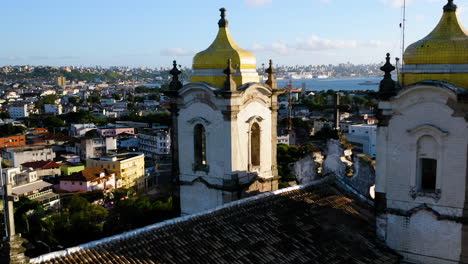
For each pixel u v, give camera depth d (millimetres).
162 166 191000
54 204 126875
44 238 96562
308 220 33719
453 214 30391
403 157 31953
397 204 32469
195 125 41062
